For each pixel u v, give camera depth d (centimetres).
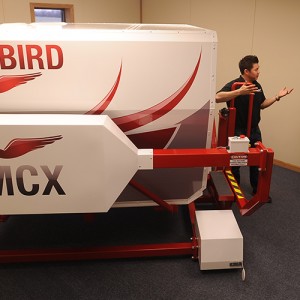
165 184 240
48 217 313
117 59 193
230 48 440
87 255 241
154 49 192
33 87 197
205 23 464
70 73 194
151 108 204
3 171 186
